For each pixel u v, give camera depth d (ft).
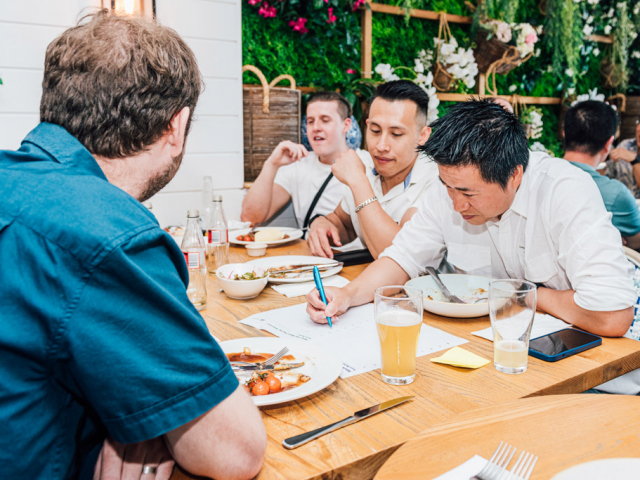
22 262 1.94
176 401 2.00
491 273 5.00
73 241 1.92
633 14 16.49
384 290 3.15
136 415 1.95
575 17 14.74
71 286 1.88
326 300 4.02
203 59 9.57
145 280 1.97
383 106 6.48
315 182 9.38
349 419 2.57
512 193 4.09
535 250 4.43
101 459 2.33
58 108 2.33
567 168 4.31
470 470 2.02
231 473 2.12
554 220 4.16
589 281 3.78
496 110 3.80
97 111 2.30
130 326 1.94
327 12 11.00
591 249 3.85
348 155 6.18
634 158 12.21
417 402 2.78
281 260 5.84
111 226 1.99
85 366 1.88
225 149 10.09
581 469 1.90
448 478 1.98
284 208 9.68
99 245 1.92
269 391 2.79
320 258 5.89
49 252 1.92
